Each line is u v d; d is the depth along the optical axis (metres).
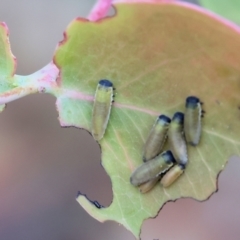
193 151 0.19
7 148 0.27
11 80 0.18
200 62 0.18
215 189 0.18
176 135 0.18
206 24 0.17
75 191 0.27
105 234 0.27
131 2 0.17
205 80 0.18
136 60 0.18
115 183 0.19
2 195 0.27
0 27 0.18
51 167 0.27
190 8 0.17
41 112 0.28
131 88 0.18
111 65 0.18
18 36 0.29
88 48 0.18
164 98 0.18
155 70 0.18
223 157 0.18
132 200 0.19
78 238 0.27
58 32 0.29
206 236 0.26
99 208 0.19
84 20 0.18
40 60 0.28
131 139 0.19
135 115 0.19
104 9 0.18
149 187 0.19
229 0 0.19
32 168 0.27
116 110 0.19
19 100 0.27
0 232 0.27
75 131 0.28
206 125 0.18
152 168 0.19
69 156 0.27
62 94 0.18
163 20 0.17
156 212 0.19
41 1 0.29
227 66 0.18
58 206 0.27
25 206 0.27
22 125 0.28
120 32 0.18
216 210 0.26
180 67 0.18
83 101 0.19
